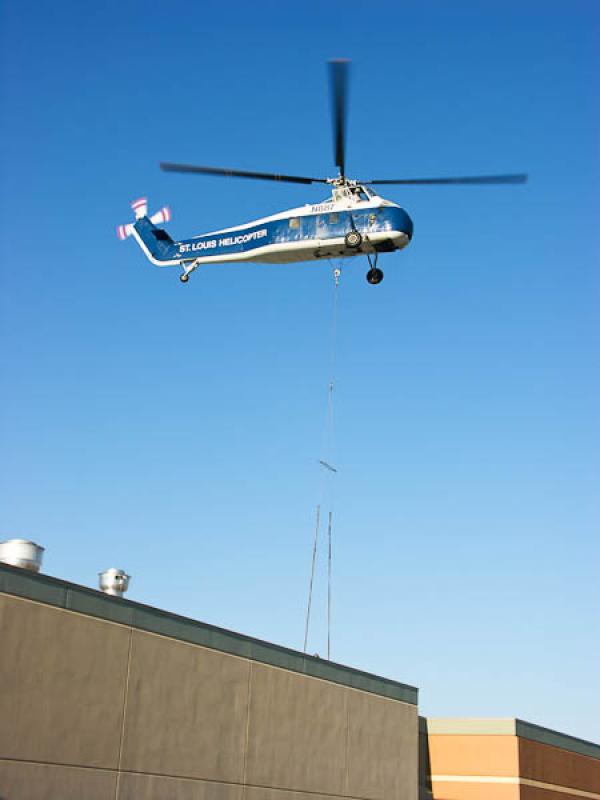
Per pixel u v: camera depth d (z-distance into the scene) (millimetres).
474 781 42031
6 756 21500
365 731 34094
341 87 28500
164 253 36750
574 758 46312
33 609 22656
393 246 31750
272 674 29938
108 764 23859
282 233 32844
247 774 28156
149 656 25531
